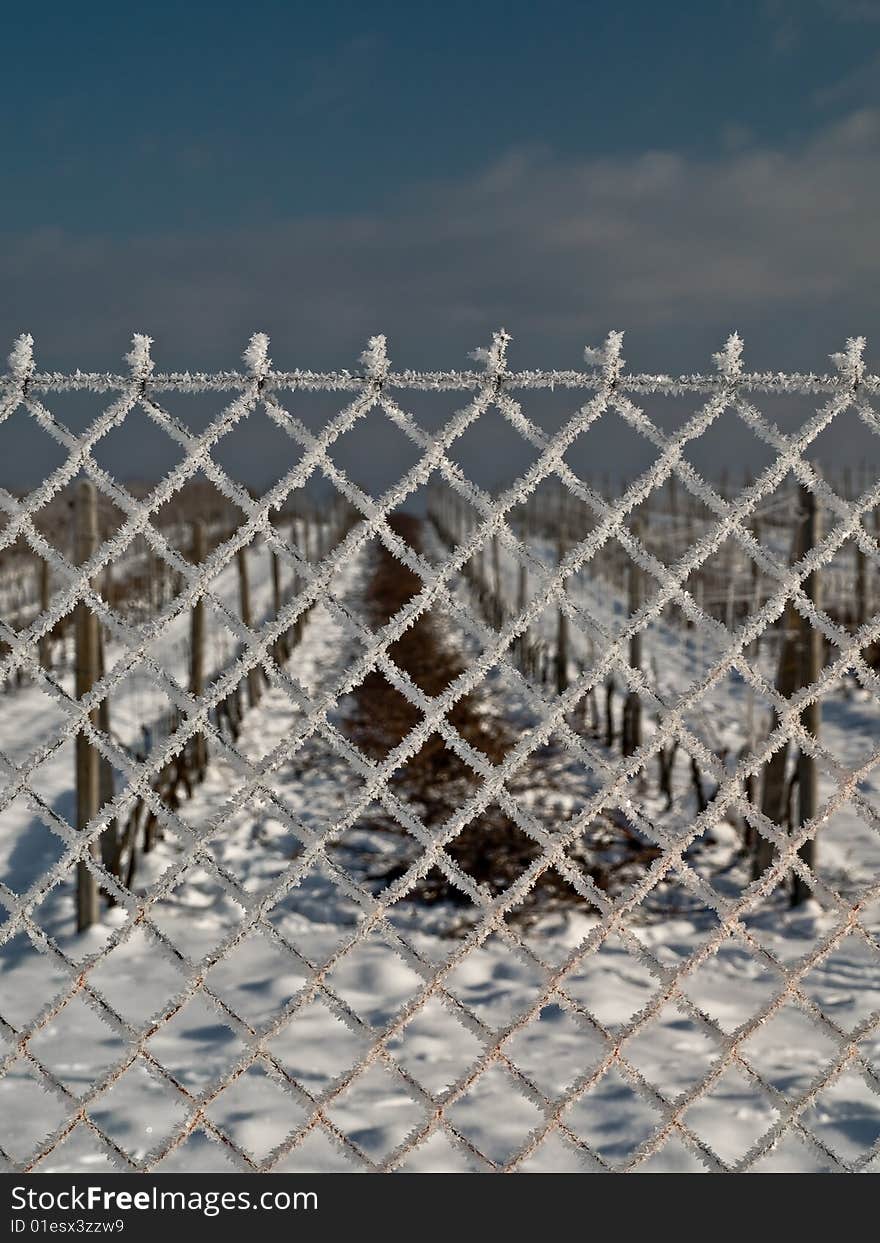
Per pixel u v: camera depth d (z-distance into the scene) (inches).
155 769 72.3
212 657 606.2
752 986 191.3
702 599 421.1
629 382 70.0
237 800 72.6
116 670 71.1
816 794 252.8
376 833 306.3
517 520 1098.7
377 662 70.8
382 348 68.7
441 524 1886.1
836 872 258.1
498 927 74.7
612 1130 122.4
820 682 73.7
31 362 68.5
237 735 465.4
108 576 399.2
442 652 585.6
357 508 69.5
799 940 223.0
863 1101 131.0
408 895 257.4
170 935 226.8
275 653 667.4
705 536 71.8
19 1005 178.2
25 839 305.4
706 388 71.0
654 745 73.0
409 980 195.0
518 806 73.1
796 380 71.4
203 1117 76.6
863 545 72.2
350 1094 134.4
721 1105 129.9
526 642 582.6
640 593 466.0
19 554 673.6
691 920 238.7
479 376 69.4
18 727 481.4
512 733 417.7
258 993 185.0
